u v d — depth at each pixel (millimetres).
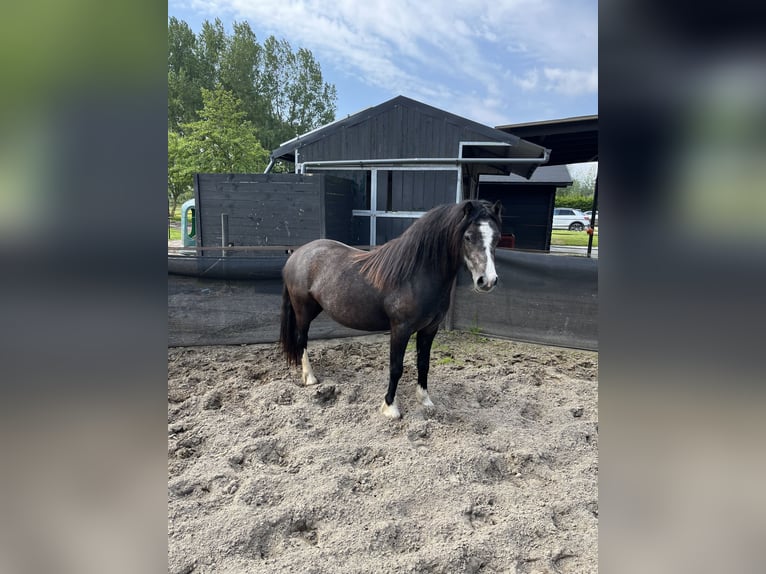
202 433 2482
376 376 3404
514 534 1766
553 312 4125
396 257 2623
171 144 14453
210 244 5930
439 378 3395
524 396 3129
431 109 5957
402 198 6430
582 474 2217
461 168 5977
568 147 10477
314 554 1643
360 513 1872
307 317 3203
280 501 1941
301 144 6586
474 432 2609
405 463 2219
